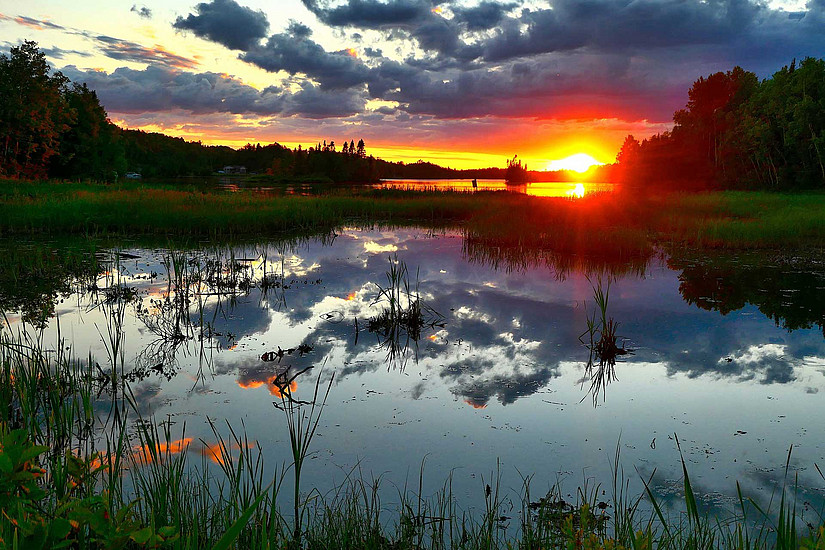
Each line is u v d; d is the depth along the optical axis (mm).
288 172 121750
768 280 11555
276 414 5125
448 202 29281
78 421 4781
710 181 56000
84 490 2623
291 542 3023
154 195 26203
